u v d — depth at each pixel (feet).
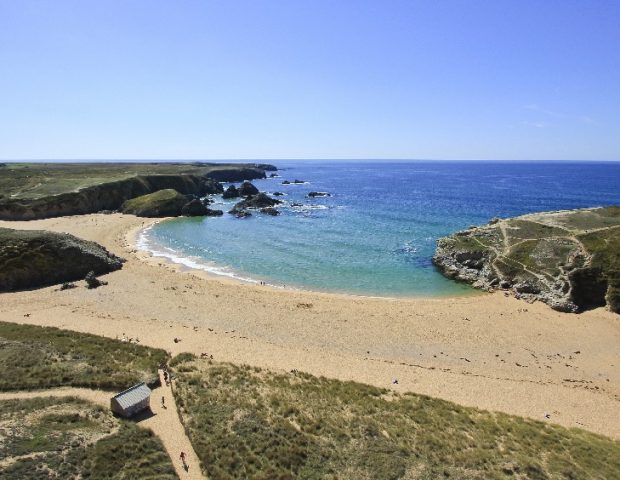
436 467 83.20
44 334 136.98
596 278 181.16
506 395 119.34
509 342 150.61
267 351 138.72
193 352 134.00
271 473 79.25
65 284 191.42
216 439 88.02
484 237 239.50
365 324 162.50
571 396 120.26
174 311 168.86
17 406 94.43
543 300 183.52
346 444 89.45
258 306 177.17
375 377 125.70
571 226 230.07
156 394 107.04
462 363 136.67
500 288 199.41
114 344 133.49
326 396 109.81
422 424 99.25
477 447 91.25
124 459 80.43
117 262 225.97
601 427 106.83
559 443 95.61
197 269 228.43
